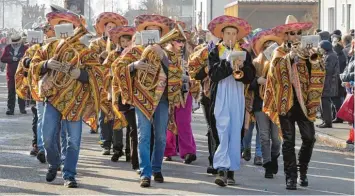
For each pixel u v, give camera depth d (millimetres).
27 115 21297
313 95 10477
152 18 11195
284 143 10602
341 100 18469
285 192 10438
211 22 10656
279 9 32938
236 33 10688
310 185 11031
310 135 10688
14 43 20984
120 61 10781
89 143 15305
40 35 11992
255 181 11266
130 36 12438
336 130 17250
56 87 10367
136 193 10148
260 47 11469
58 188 10414
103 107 12633
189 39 13344
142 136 10664
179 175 11680
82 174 11594
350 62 14656
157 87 10727
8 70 21125
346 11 35625
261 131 11461
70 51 10359
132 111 11344
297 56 10359
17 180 10992
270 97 10547
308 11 32812
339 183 11234
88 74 10469
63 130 10734
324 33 19109
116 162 12852
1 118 20344
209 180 11242
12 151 13977
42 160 12547
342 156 14031
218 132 10594
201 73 10812
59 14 11570
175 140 13156
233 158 10672
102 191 10242
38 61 10414
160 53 10734
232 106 10602
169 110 11680
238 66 10422
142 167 10656
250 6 32844
